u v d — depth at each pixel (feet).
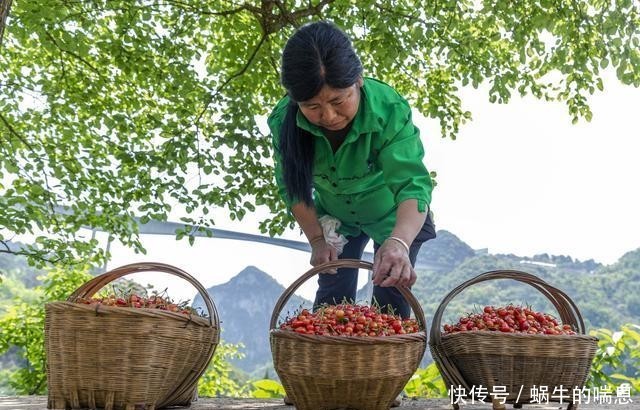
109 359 9.66
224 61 27.14
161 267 10.41
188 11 25.02
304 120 10.14
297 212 11.03
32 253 24.52
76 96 25.71
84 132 26.43
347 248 11.88
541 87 26.63
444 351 10.24
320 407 9.70
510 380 9.89
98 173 25.25
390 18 24.64
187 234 23.15
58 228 25.11
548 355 9.85
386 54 24.50
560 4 24.67
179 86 24.44
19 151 25.57
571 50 25.41
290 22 23.79
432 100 28.14
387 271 9.66
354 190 10.85
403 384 9.84
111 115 25.30
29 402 12.60
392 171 10.29
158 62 25.73
